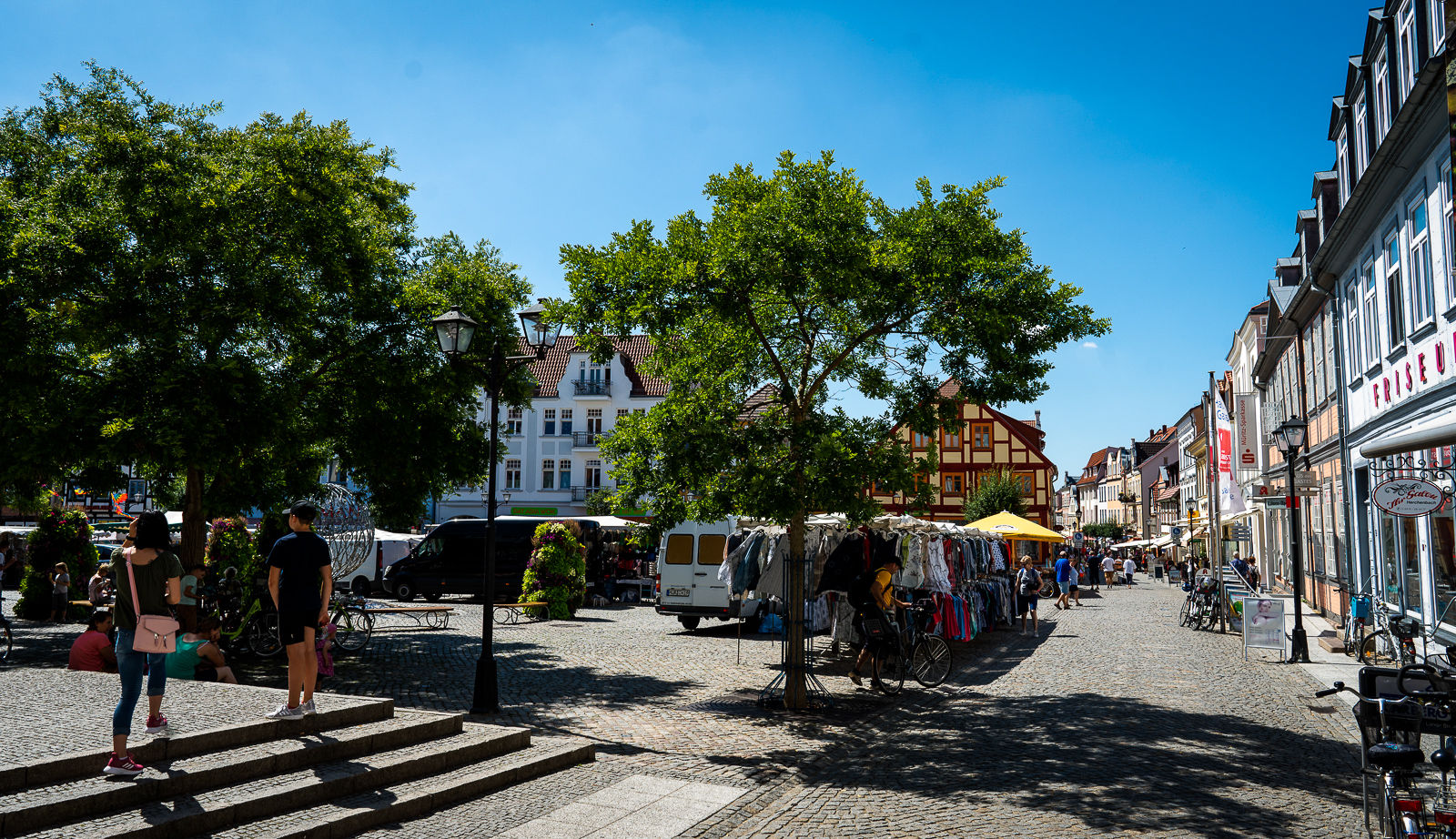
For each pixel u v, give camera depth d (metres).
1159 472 98.62
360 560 16.19
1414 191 14.23
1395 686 5.56
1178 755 8.52
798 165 10.39
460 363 14.20
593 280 10.22
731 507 11.05
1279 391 31.23
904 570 16.19
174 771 6.25
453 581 31.92
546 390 57.19
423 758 7.41
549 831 6.35
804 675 11.18
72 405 11.84
